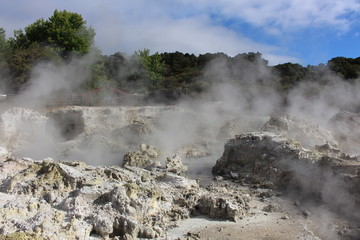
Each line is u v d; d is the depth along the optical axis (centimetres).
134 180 2000
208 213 1838
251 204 2072
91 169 2092
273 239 1569
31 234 1184
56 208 1576
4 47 6569
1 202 1497
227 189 2364
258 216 1862
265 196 2253
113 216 1533
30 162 2133
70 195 1720
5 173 2009
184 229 1661
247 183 2575
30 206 1447
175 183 2148
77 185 1825
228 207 1795
